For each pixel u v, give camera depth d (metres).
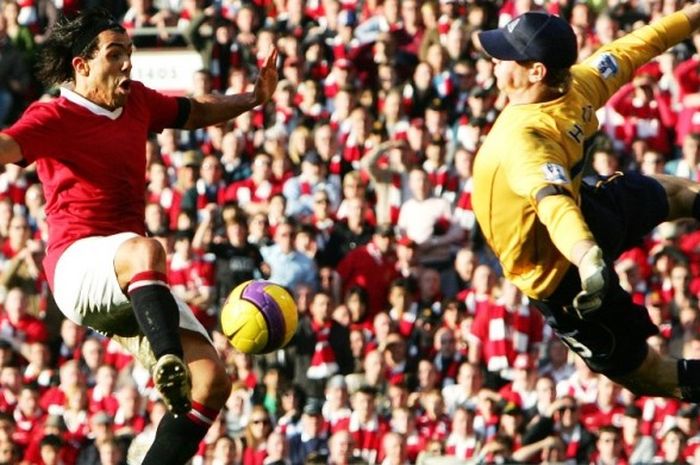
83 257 26.69
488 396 55.00
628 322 27.08
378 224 64.19
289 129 68.75
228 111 29.72
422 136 66.12
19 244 65.06
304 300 59.59
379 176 64.69
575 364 56.59
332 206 64.94
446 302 59.31
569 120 25.92
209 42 72.88
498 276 59.44
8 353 59.97
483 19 70.62
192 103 29.23
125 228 27.41
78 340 60.91
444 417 55.69
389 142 65.19
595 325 27.02
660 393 27.80
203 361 26.98
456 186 64.75
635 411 53.88
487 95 67.06
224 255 62.22
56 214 27.28
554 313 26.97
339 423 55.84
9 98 76.06
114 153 27.25
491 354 57.22
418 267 61.84
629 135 66.06
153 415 55.50
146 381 57.66
